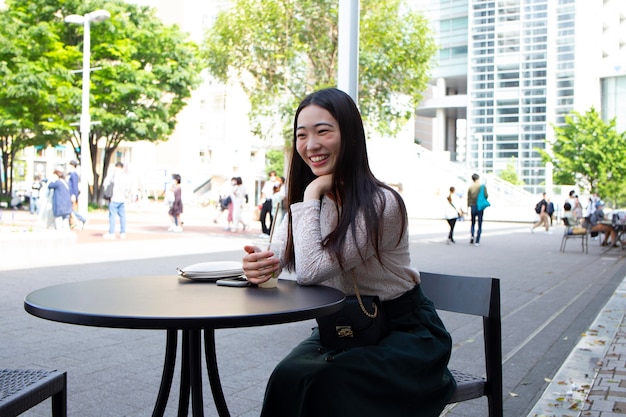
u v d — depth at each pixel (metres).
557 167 45.69
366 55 17.70
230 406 3.82
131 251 12.98
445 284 2.81
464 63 69.56
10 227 15.89
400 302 2.34
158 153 62.53
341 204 2.32
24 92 27.61
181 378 2.46
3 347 5.14
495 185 44.09
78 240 15.45
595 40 65.31
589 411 3.68
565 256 14.98
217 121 61.72
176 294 2.11
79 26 29.47
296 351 2.31
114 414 3.64
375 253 2.27
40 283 8.29
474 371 4.68
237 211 20.52
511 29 63.94
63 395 2.32
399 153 44.56
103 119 29.66
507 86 64.25
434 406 2.26
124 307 1.82
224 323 1.68
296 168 2.56
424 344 2.26
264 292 2.17
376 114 18.70
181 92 32.97
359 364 2.11
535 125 62.78
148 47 31.97
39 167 60.03
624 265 12.97
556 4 61.62
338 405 2.07
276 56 17.50
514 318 6.89
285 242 2.56
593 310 7.41
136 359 4.86
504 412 3.81
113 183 16.44
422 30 18.48
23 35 28.28
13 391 2.08
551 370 4.77
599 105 65.25
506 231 26.69
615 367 4.68
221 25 18.36
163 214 34.47
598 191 43.31
